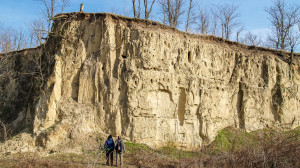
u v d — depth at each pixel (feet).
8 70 83.20
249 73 82.64
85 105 62.18
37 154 53.16
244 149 43.37
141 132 62.03
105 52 65.26
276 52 92.17
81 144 56.75
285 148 42.42
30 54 81.66
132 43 66.54
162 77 66.80
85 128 59.36
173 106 67.41
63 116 59.88
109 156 48.01
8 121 70.03
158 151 60.29
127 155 55.88
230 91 78.74
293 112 86.58
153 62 66.54
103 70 64.54
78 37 66.69
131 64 65.00
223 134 72.64
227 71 80.43
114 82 63.72
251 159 41.06
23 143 55.98
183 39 74.08
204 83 72.28
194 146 60.49
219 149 65.46
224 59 80.07
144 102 63.52
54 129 56.90
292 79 90.33
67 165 44.19
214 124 72.59
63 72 64.18
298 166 39.99
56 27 68.80
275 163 39.24
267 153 41.09
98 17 67.72
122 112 62.44
